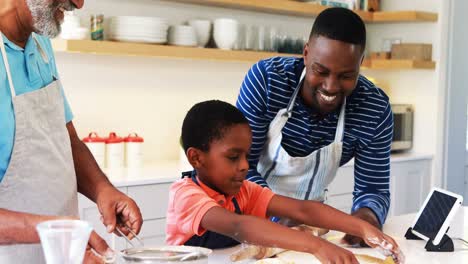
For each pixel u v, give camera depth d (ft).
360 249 5.85
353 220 5.78
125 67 11.84
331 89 6.03
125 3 11.64
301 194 7.22
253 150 6.79
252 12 13.39
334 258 4.76
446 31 14.61
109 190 5.50
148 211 10.05
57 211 5.25
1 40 4.84
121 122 11.87
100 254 4.05
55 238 2.78
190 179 6.00
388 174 7.12
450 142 14.87
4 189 4.90
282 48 13.14
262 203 6.17
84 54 11.33
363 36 6.00
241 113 6.05
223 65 13.23
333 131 6.77
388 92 15.48
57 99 5.41
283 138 6.79
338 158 6.93
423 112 14.90
